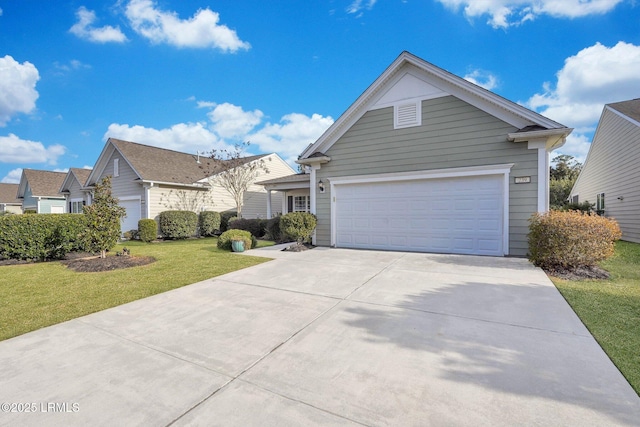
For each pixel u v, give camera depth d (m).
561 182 23.56
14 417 1.99
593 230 5.57
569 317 3.60
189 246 11.80
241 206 18.16
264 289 5.09
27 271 6.98
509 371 2.45
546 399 2.09
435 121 8.18
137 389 2.29
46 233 8.48
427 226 8.42
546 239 5.92
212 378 2.43
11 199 30.38
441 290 4.77
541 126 6.98
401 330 3.30
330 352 2.83
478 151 7.69
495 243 7.59
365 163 9.20
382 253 8.38
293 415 1.96
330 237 9.90
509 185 7.38
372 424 1.86
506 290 4.71
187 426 1.88
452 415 1.93
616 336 3.07
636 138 10.99
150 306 4.33
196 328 3.48
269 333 3.30
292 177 16.86
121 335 3.32
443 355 2.73
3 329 3.54
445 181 8.16
